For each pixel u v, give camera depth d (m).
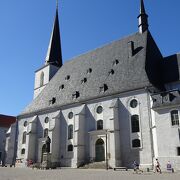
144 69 45.78
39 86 73.62
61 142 53.06
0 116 96.25
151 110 40.91
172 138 36.25
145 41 51.03
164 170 35.66
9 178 25.23
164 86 46.31
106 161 42.44
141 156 40.31
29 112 63.28
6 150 66.88
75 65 64.62
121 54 53.53
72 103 53.16
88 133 48.59
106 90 48.78
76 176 26.92
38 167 49.66
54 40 79.62
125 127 43.50
